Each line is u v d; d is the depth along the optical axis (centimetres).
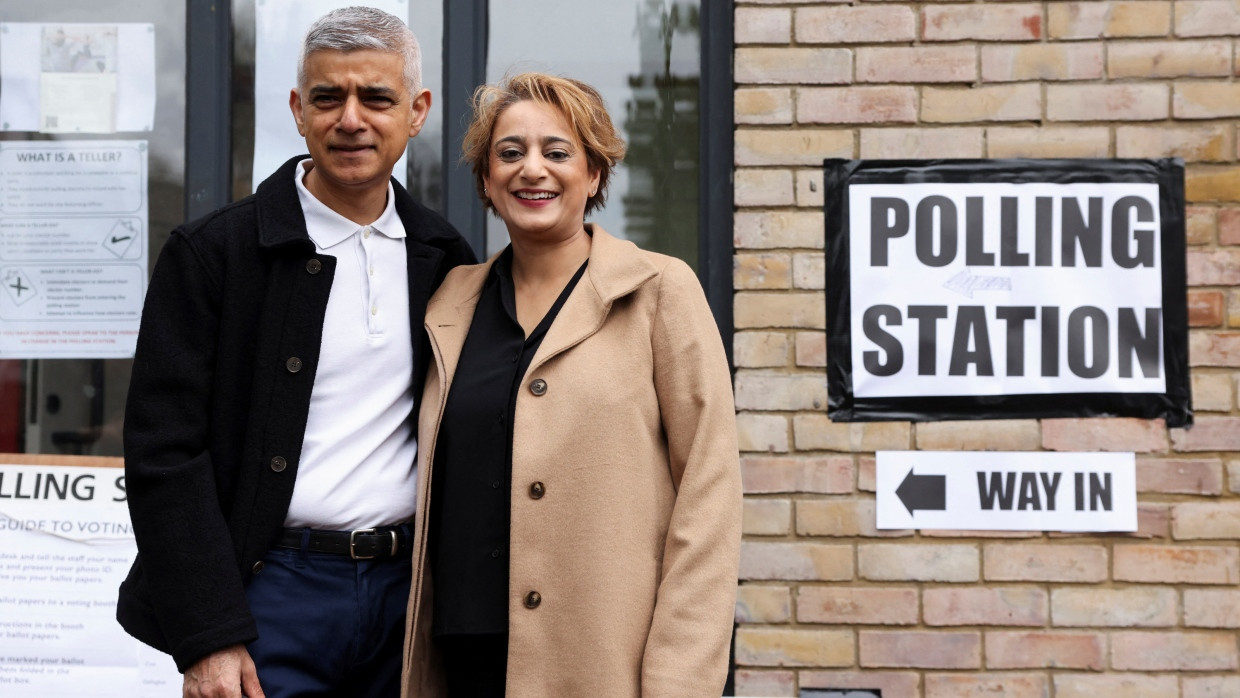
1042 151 305
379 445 208
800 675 299
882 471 301
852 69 306
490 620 195
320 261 207
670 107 325
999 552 299
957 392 303
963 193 305
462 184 324
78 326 322
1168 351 303
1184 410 301
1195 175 304
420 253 218
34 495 314
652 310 201
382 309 212
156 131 325
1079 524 299
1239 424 299
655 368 200
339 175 207
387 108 208
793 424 303
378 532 206
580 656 188
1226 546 297
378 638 209
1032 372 303
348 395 207
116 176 324
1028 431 301
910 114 306
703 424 194
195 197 323
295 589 203
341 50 204
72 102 325
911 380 303
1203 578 297
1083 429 301
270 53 327
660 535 197
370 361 209
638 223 324
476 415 199
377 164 208
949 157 305
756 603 300
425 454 200
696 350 197
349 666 208
